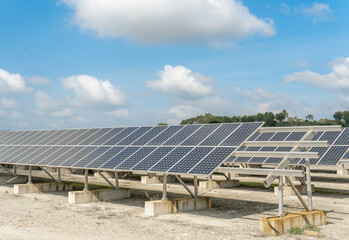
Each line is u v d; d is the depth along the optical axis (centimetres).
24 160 2864
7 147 3428
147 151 2195
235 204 2406
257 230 1656
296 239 1491
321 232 1612
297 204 2412
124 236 1527
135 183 3772
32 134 3622
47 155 2795
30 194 2859
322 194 2891
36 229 1588
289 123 15725
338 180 3850
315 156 1667
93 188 3294
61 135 3244
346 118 16450
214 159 1812
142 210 2164
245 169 1708
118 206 2311
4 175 3947
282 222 1574
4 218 1809
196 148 2002
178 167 1848
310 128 1941
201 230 1656
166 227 1717
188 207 2145
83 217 1948
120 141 2542
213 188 3294
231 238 1507
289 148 3186
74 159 2486
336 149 2931
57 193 2923
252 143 1886
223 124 2186
